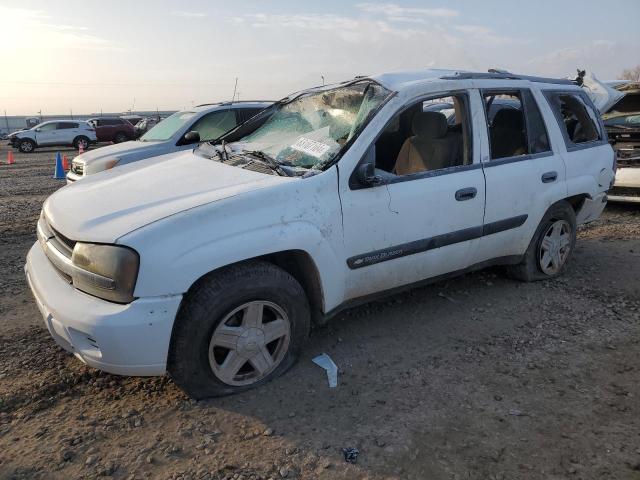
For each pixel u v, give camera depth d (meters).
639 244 6.14
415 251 3.66
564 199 4.76
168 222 2.75
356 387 3.19
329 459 2.57
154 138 8.35
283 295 3.11
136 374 2.79
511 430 2.79
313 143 3.61
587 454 2.60
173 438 2.72
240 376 3.10
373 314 4.21
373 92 3.72
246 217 2.93
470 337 3.83
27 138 25.42
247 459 2.57
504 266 5.02
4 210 8.83
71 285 2.95
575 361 3.50
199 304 2.83
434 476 2.46
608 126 9.31
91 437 2.72
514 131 4.40
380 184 3.43
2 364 3.43
